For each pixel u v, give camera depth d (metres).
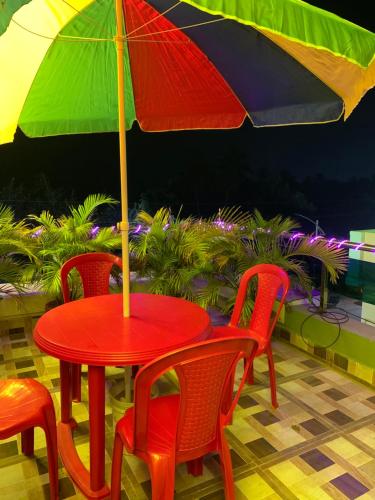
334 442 2.30
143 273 3.95
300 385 2.94
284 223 3.68
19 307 3.90
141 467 2.10
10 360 3.35
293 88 2.52
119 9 1.97
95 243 3.81
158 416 1.74
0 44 2.22
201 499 1.90
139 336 1.87
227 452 1.66
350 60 1.55
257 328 2.64
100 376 1.75
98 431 1.81
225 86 2.83
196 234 3.89
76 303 2.38
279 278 2.51
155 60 2.78
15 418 1.69
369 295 3.30
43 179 10.58
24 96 2.65
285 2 1.42
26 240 3.81
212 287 3.54
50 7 2.21
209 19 2.35
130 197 12.96
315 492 1.94
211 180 14.16
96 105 3.04
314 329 3.39
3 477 2.03
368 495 1.93
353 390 2.88
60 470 2.08
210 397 1.52
